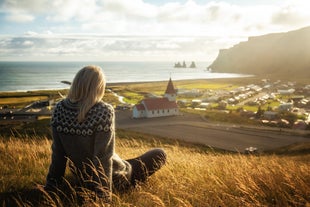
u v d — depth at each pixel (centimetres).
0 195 429
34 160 651
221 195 462
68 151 366
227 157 936
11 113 10438
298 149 5081
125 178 423
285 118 9844
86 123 345
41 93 17588
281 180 535
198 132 7456
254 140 6600
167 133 7275
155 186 481
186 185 509
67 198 405
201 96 17225
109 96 16762
